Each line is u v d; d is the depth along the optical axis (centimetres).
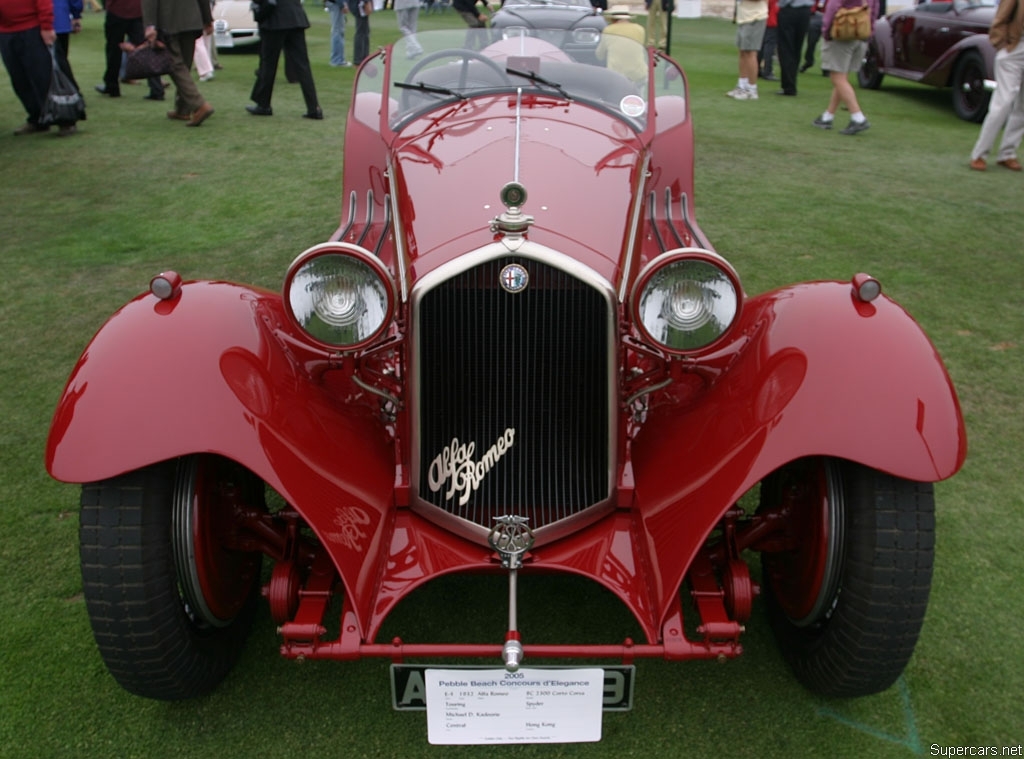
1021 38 741
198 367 223
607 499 244
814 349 229
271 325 252
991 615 286
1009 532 325
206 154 809
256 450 216
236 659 265
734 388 239
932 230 629
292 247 583
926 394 218
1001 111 766
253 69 1296
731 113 1036
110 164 775
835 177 761
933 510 220
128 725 245
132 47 967
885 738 242
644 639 276
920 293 520
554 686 216
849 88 920
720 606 223
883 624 220
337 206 666
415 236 262
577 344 233
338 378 270
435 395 238
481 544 240
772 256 570
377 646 213
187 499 228
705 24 2217
